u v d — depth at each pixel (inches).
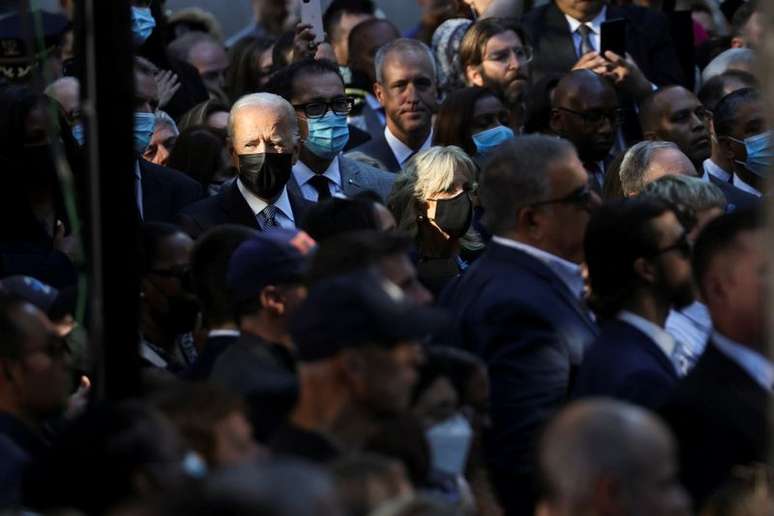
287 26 1606.8
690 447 648.4
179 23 1551.4
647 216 726.5
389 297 554.3
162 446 508.7
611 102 1157.7
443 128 1143.0
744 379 650.8
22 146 919.0
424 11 1501.0
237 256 697.0
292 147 1005.8
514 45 1279.5
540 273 773.3
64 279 927.0
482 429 696.4
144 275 818.8
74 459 506.9
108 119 588.7
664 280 727.1
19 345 657.0
